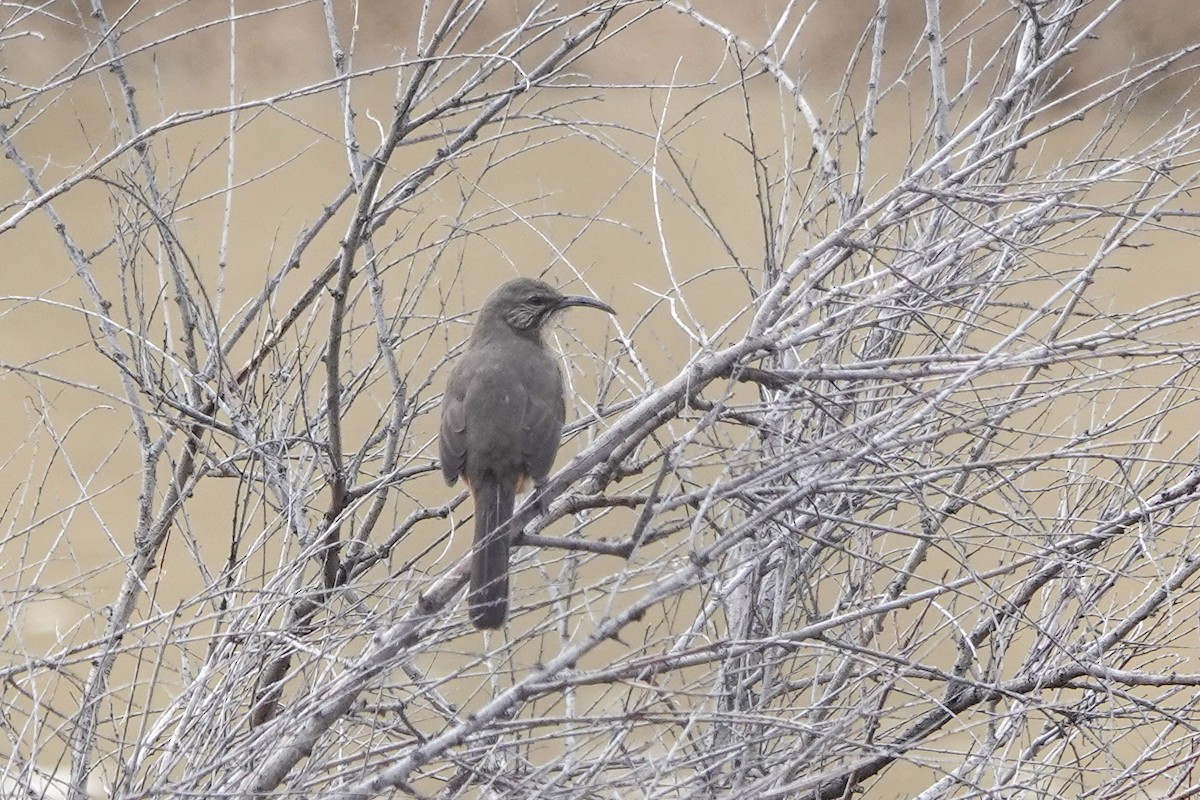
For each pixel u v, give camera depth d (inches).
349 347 483.8
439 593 368.2
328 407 432.5
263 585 406.6
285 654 353.4
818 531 404.5
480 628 337.7
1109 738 426.9
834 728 329.7
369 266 455.2
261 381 521.7
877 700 417.7
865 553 415.5
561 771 351.9
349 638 329.7
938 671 348.8
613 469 395.5
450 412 433.4
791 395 380.5
